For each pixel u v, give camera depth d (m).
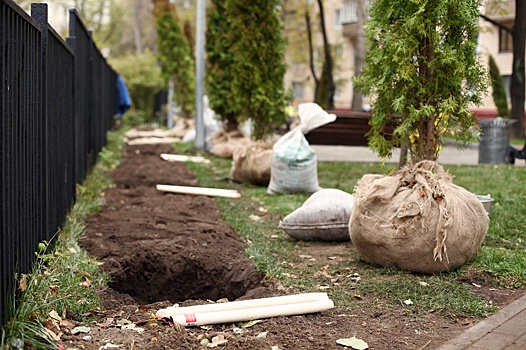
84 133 11.62
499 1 21.62
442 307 5.11
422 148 6.40
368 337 4.53
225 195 10.54
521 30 23.53
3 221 4.09
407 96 6.38
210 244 7.33
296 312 4.94
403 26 6.20
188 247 7.13
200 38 19.30
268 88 14.65
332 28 46.09
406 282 5.69
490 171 13.60
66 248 6.49
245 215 9.08
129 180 13.04
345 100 44.16
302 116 11.12
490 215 8.33
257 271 6.28
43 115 5.90
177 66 28.56
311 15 35.19
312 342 4.38
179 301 6.65
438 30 6.30
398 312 5.05
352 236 6.29
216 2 18.12
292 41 37.03
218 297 6.53
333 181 12.50
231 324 4.80
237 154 12.41
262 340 4.38
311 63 30.84
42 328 4.23
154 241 7.34
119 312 5.08
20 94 4.77
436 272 5.97
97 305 5.20
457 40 6.29
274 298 5.11
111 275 6.29
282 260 6.64
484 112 34.19
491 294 5.50
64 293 4.98
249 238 7.64
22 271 4.81
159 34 28.86
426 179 6.03
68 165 8.59
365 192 6.20
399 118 6.87
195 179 13.23
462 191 6.14
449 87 6.28
